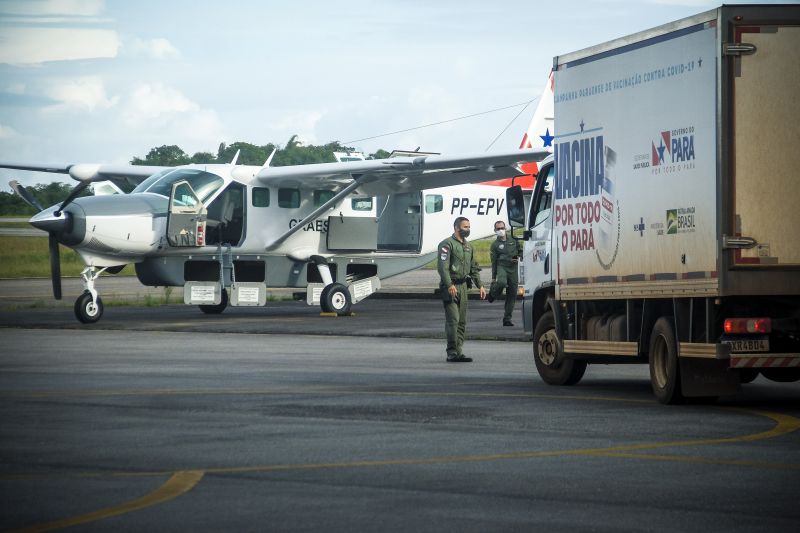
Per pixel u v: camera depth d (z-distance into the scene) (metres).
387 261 62.38
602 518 12.95
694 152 23.03
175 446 18.00
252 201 57.22
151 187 55.34
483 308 61.94
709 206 22.59
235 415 21.78
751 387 27.70
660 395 24.02
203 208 54.97
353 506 13.55
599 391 26.48
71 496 14.09
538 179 30.28
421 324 50.09
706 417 21.80
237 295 55.75
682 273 23.33
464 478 15.37
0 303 66.94
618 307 26.27
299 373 30.14
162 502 13.75
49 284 91.62
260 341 41.62
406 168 54.72
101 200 52.97
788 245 22.53
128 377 28.95
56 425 20.31
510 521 12.78
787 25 22.45
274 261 58.72
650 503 13.77
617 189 25.39
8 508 13.40
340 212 59.94
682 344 23.23
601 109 26.02
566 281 27.30
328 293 57.03
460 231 33.72
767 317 22.81
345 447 17.97
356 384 27.52
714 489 14.64
